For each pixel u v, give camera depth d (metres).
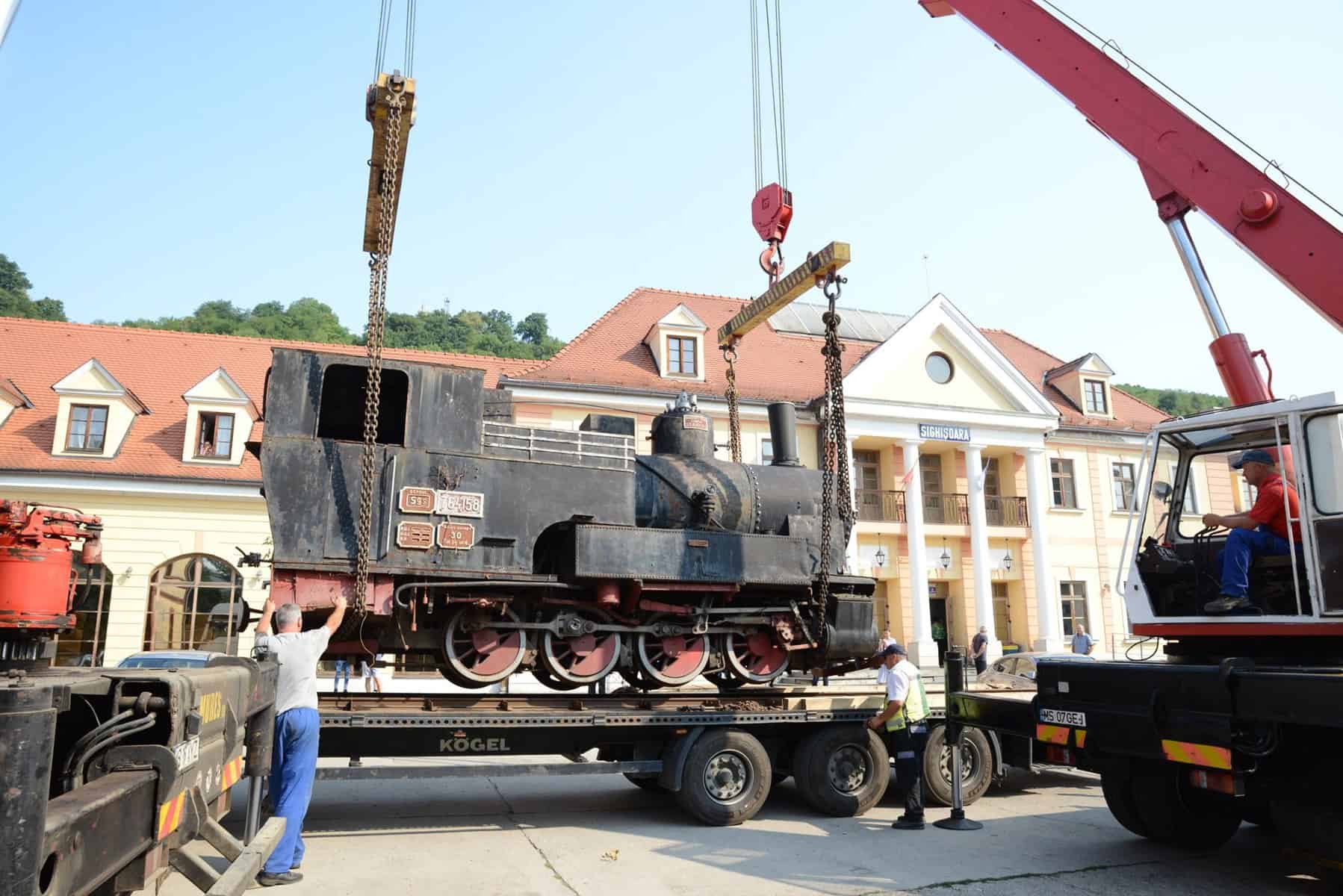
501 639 8.36
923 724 8.01
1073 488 26.94
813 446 23.72
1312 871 6.41
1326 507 5.71
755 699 8.86
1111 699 6.40
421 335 78.25
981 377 25.69
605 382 22.16
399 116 7.62
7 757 2.26
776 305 10.13
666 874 6.21
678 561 8.78
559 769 7.57
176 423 20.72
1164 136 7.80
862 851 6.95
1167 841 7.08
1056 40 8.55
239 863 3.86
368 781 10.09
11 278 59.53
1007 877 6.23
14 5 5.46
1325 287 6.81
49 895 2.44
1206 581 6.67
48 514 4.40
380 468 7.61
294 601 7.16
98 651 18.19
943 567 24.81
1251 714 5.46
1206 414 6.52
